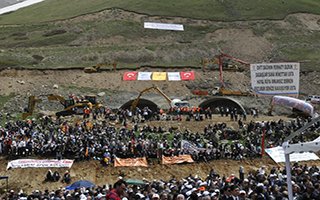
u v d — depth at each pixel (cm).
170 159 4422
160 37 10675
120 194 1714
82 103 6134
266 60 9681
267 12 12281
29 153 4500
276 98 6378
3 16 14838
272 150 3725
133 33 10806
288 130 5078
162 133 5241
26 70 8312
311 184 2131
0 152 4531
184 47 9956
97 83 8069
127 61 9256
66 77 8250
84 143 4503
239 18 11825
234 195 1947
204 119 5922
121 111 6075
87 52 9425
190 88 8062
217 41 10462
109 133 4903
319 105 7294
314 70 8844
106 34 10688
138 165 4344
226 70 8781
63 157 4425
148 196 2053
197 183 2461
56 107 6938
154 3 12731
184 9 12356
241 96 7562
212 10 12356
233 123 5741
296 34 11094
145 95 7681
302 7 12900
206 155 4488
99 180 4134
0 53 9194
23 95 7438
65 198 2316
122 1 13300
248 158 4553
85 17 11925
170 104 6569
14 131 4962
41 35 10912
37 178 4125
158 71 8650
